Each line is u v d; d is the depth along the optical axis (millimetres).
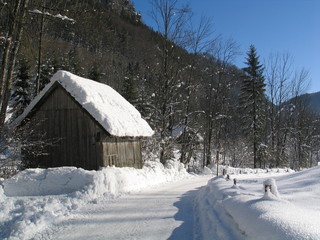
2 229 6531
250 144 38562
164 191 12227
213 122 34312
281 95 41688
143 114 33688
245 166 40875
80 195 9438
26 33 13258
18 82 30297
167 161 23562
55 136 14414
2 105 12391
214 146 39594
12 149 12070
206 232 5719
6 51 11500
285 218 3988
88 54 49156
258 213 4445
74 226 6801
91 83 15891
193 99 31859
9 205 7980
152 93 24859
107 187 10602
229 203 5934
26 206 7824
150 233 6113
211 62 32531
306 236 3363
